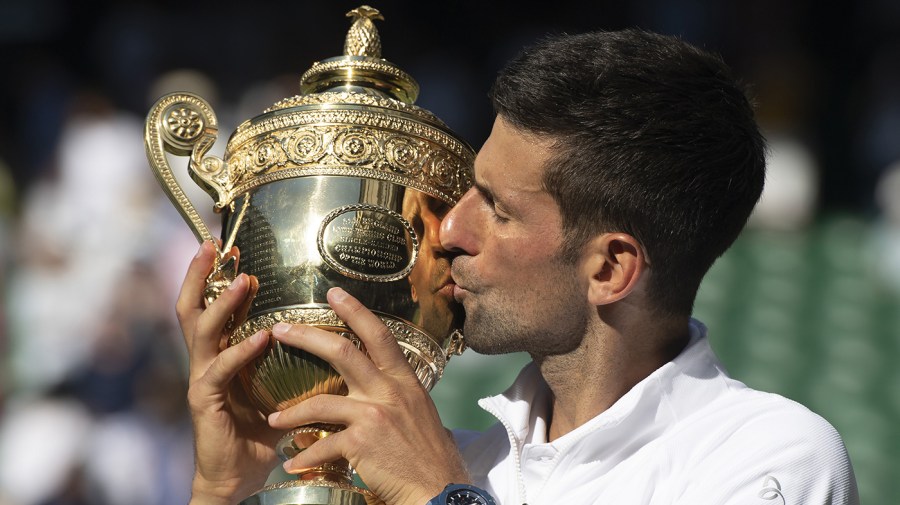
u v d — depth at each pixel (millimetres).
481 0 37469
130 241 27344
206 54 35969
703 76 7852
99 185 29016
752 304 20734
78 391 22922
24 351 27172
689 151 7703
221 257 7930
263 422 8453
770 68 32375
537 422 8383
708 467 7656
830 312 20688
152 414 22812
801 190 28344
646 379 7848
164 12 36750
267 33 36375
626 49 7805
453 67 36344
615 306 7918
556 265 7801
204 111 8188
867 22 34219
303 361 7523
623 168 7645
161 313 24672
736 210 7961
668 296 7938
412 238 7652
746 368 20094
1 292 27828
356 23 8359
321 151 7590
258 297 7602
